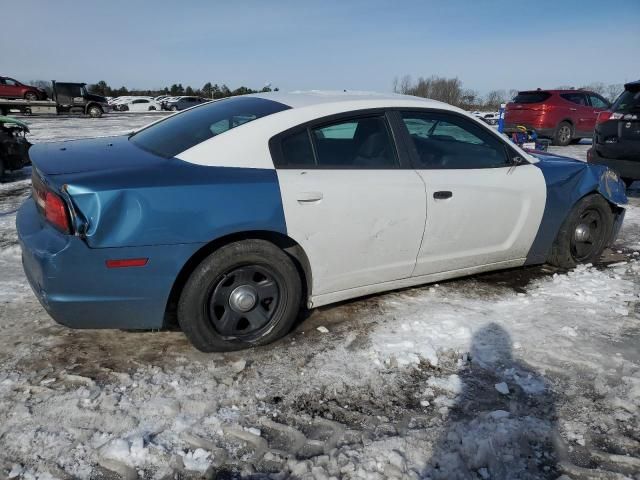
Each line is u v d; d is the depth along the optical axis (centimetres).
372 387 245
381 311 323
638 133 602
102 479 186
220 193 247
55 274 228
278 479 188
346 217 280
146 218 233
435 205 309
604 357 274
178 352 272
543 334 297
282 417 222
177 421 217
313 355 272
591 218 403
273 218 258
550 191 363
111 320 246
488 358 271
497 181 336
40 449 199
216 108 319
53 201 229
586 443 210
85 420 216
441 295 350
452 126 333
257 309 274
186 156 261
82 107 2781
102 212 226
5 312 311
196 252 249
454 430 214
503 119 1345
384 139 304
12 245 443
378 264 304
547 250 385
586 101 1373
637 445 210
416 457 200
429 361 267
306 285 296
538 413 228
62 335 286
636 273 403
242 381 248
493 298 348
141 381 244
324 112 286
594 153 657
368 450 203
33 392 233
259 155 265
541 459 201
